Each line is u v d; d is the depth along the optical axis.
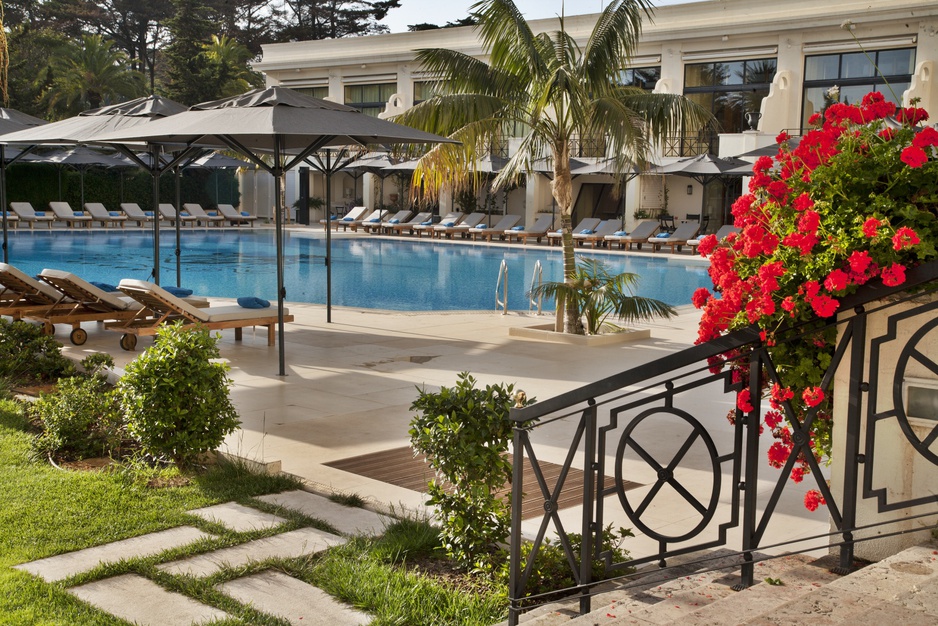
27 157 27.86
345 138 12.12
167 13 56.59
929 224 2.88
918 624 2.30
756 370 2.99
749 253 3.08
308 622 3.56
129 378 5.61
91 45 43.91
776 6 27.03
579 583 3.42
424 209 35.38
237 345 10.89
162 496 5.11
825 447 3.49
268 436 6.75
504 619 3.67
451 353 10.54
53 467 5.66
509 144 30.92
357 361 9.95
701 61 28.91
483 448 4.33
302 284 19.84
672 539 3.23
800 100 27.08
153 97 12.13
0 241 26.66
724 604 2.86
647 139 11.69
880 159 3.04
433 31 33.84
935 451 3.02
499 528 4.25
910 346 2.67
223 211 35.97
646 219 29.45
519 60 11.38
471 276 21.47
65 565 4.08
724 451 6.45
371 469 5.94
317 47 37.03
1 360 8.27
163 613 3.60
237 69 45.56
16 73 40.59
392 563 4.13
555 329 12.24
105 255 24.66
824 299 2.78
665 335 12.27
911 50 25.27
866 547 3.24
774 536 4.74
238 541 4.41
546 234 29.47
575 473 5.91
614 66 11.32
